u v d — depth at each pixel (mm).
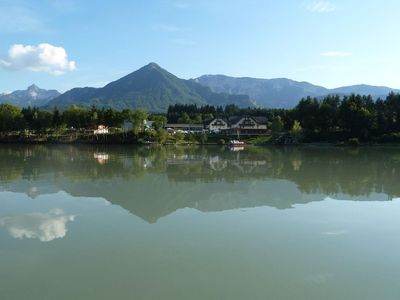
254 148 108438
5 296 13273
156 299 13031
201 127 189875
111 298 13102
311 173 45062
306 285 14141
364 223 22406
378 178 40531
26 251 17578
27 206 26562
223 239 19297
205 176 42594
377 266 15938
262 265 15961
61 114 150125
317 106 137000
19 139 141250
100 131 152375
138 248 17953
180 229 21000
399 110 127312
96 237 19578
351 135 123625
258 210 25594
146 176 42312
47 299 13047
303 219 23219
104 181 38094
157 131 135500
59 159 64625
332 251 17656
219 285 14109
